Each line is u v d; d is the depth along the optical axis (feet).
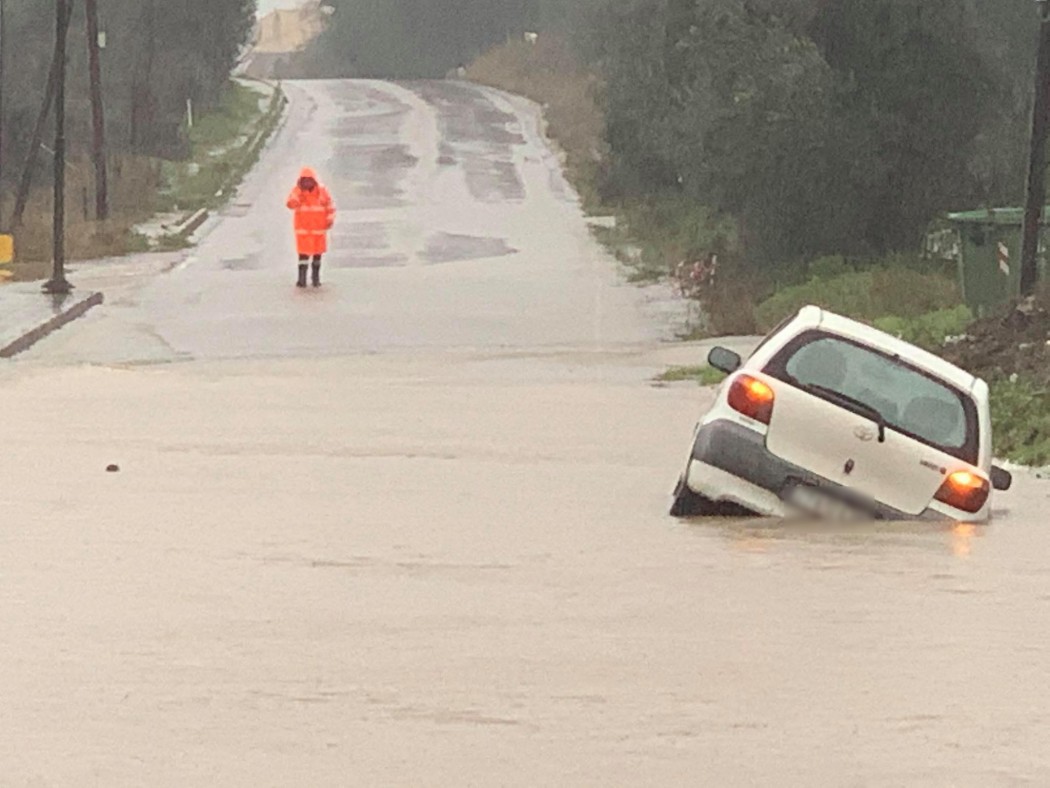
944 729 25.32
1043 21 82.12
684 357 96.43
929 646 30.27
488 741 24.41
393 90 301.02
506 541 40.06
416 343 105.81
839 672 28.43
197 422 65.82
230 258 155.02
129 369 91.35
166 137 225.97
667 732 24.99
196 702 26.22
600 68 211.41
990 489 42.55
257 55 464.24
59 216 127.65
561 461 55.11
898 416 42.32
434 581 35.40
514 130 253.65
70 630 30.89
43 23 220.23
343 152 232.94
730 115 120.67
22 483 49.37
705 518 43.11
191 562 37.35
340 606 32.99
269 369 91.56
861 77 121.80
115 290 131.85
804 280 119.44
